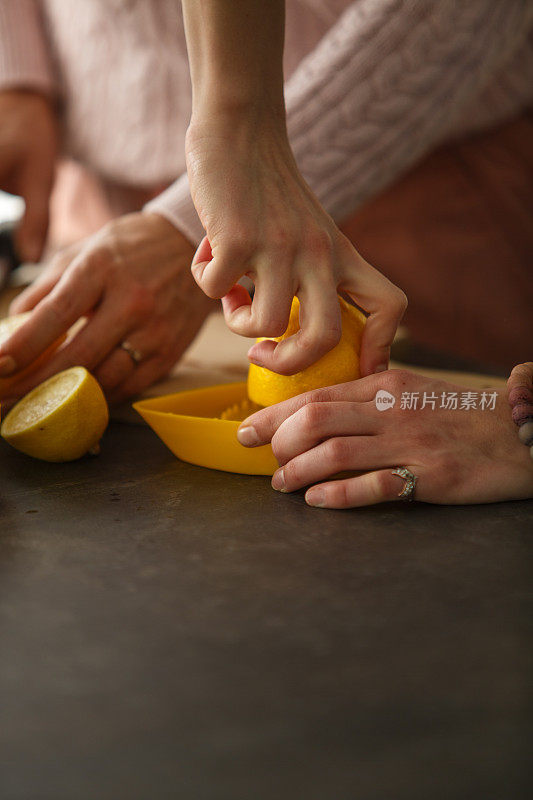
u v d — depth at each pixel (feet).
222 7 1.88
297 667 1.43
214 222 1.86
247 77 1.91
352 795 1.18
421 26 2.62
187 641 1.49
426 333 4.46
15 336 2.28
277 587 1.62
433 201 4.18
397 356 3.10
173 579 1.65
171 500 1.96
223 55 1.90
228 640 1.49
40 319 2.30
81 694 1.38
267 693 1.39
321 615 1.55
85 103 4.17
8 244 4.17
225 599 1.59
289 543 1.77
